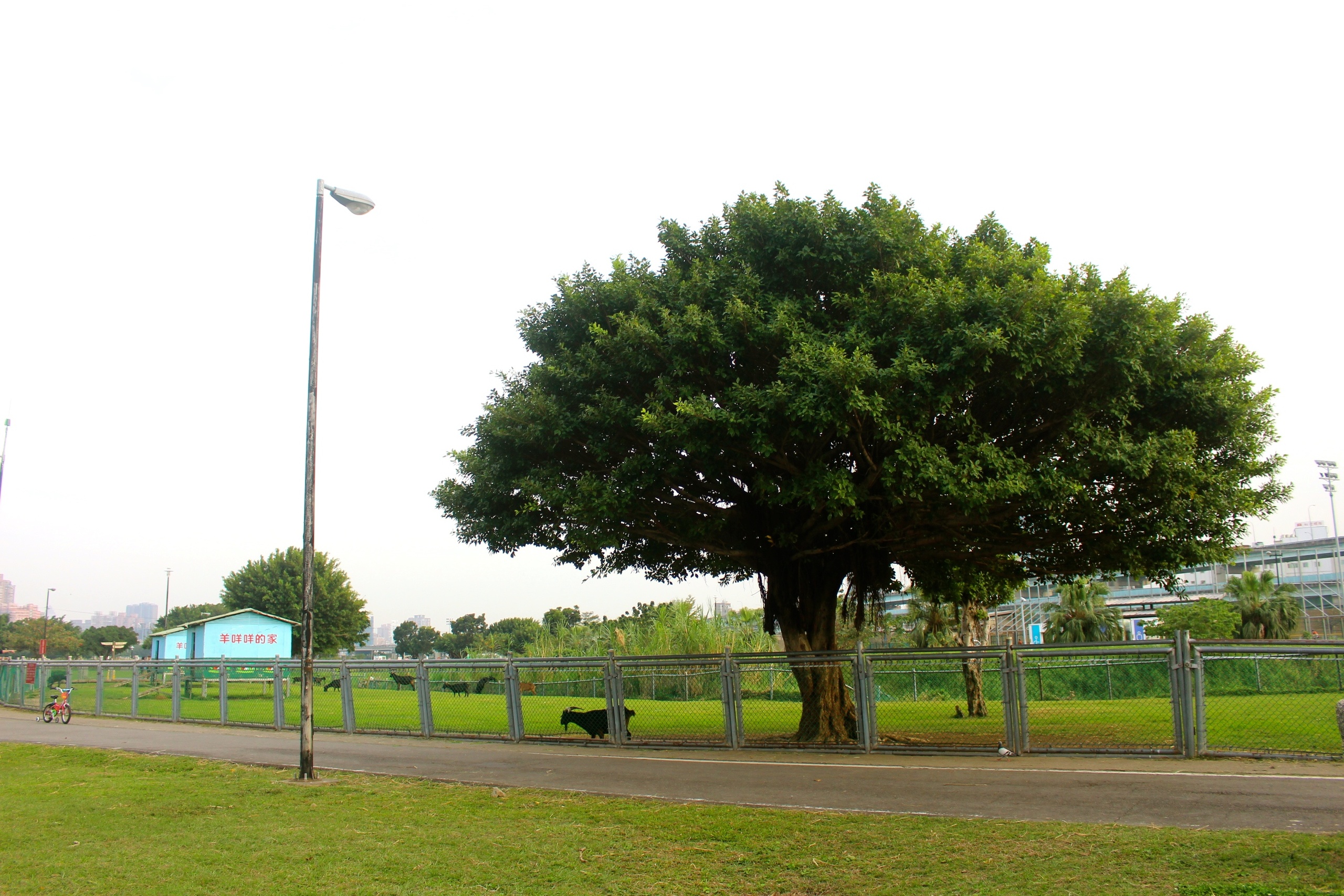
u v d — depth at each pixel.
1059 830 7.92
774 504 15.04
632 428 14.25
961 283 12.48
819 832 8.38
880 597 18.11
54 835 9.41
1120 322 12.45
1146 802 9.03
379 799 11.17
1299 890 5.90
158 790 12.24
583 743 16.69
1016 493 12.20
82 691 29.05
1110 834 7.67
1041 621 62.84
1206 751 11.71
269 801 11.22
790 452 14.06
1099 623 43.84
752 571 19.00
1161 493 12.95
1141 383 13.14
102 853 8.56
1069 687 24.94
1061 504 12.72
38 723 24.14
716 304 14.24
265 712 24.17
